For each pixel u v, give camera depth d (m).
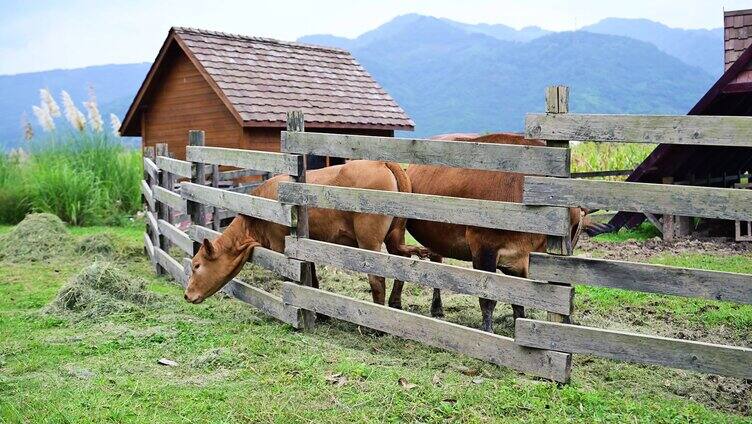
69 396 5.17
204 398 5.12
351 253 6.41
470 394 5.01
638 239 12.96
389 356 6.09
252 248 7.58
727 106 12.11
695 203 4.54
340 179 7.10
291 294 6.92
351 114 16.50
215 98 15.53
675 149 12.43
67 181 16.05
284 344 6.40
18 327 7.11
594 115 4.89
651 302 8.12
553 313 5.18
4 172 17.16
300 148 6.71
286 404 4.96
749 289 4.44
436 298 7.59
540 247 6.13
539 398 4.93
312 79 17.08
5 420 4.73
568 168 5.03
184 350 6.28
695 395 5.29
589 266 4.98
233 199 7.64
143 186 12.16
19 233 12.10
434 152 5.71
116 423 4.69
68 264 10.94
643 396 5.13
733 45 14.44
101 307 7.58
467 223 5.56
